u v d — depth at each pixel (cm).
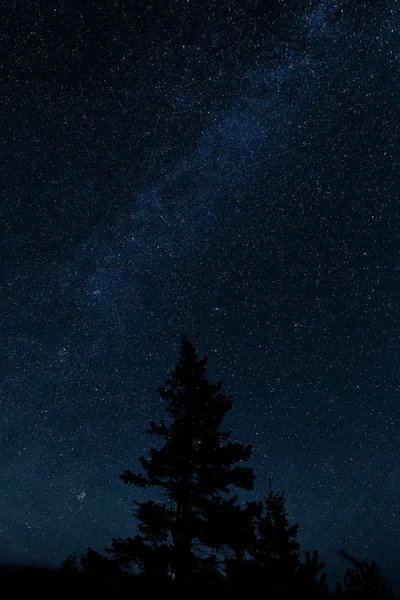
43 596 1177
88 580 962
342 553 491
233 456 1097
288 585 478
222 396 1202
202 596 753
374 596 456
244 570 506
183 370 1218
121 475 1100
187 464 1090
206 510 1027
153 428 1163
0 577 1355
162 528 1008
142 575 938
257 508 990
